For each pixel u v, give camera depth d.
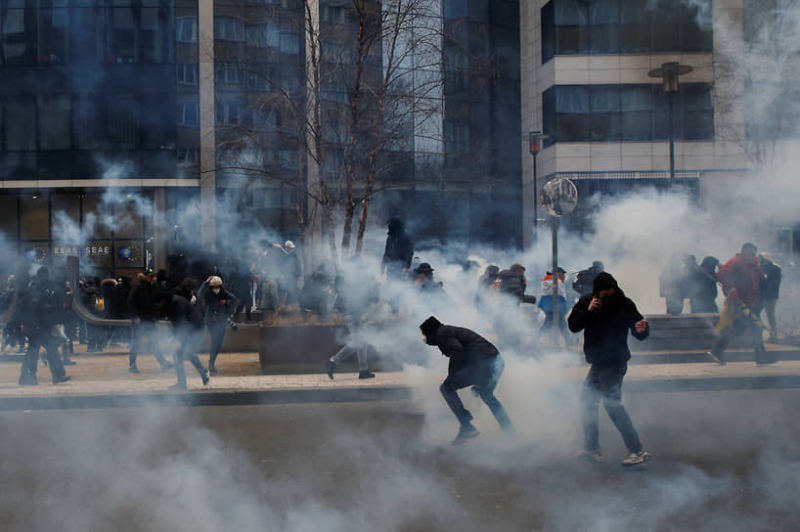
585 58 32.38
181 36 28.77
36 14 29.22
